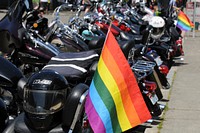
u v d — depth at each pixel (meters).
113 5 22.58
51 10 34.44
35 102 8.45
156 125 12.91
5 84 10.40
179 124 13.02
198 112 14.20
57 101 8.59
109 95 7.98
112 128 7.98
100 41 15.45
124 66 8.16
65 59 11.23
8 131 9.06
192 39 32.09
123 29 20.55
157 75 14.38
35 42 13.28
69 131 8.79
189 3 34.97
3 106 9.41
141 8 24.97
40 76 8.79
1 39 12.99
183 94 16.36
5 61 10.70
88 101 8.11
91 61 11.12
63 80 8.91
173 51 19.72
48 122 8.55
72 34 15.64
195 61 23.31
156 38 17.33
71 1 19.55
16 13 13.23
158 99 13.06
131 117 8.12
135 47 13.91
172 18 24.25
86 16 18.48
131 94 8.17
